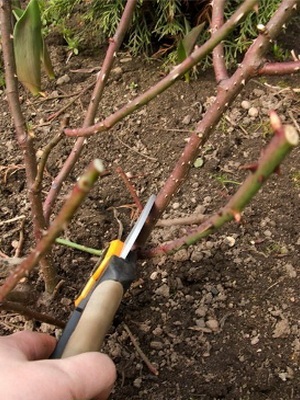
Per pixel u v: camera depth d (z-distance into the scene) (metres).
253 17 0.44
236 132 0.42
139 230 0.27
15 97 0.28
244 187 0.18
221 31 0.21
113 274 0.26
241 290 0.34
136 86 0.45
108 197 0.39
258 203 0.37
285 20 0.23
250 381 0.31
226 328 0.32
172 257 0.35
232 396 0.30
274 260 0.35
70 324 0.25
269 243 0.36
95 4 0.47
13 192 0.40
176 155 0.41
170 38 0.47
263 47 0.23
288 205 0.37
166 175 0.40
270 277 0.34
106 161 0.41
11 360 0.21
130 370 0.31
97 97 0.29
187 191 0.39
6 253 0.37
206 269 0.35
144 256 0.28
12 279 0.18
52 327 0.33
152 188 0.39
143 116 0.43
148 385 0.31
